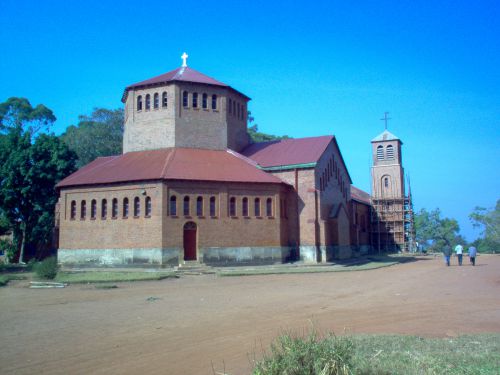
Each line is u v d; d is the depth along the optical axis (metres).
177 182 38.78
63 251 41.22
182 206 38.78
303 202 44.66
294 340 8.66
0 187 49.06
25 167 49.09
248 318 16.66
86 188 41.16
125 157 45.31
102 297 22.72
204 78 48.44
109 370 10.74
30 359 11.69
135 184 39.19
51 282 28.41
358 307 18.69
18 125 77.69
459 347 11.40
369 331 14.05
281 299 21.33
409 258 56.28
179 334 14.24
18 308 19.56
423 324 15.05
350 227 57.03
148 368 10.86
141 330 14.88
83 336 14.10
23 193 48.66
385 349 11.16
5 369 10.90
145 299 21.89
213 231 39.53
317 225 44.25
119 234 39.22
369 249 70.44
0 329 15.22
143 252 38.06
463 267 39.38
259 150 49.69
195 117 46.22
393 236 71.44
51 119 90.44
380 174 74.44
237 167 43.47
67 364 11.24
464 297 20.88
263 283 28.38
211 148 46.41
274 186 42.66
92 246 40.09
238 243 40.34
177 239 38.12
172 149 44.44
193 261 38.53
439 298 20.70
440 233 100.00
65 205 41.88
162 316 17.30
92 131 82.19
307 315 17.06
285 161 45.88
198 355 11.87
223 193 40.44
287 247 43.78
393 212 71.81
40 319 16.94
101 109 85.62
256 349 12.26
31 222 50.94
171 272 34.62
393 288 24.81
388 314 16.98
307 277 31.88
